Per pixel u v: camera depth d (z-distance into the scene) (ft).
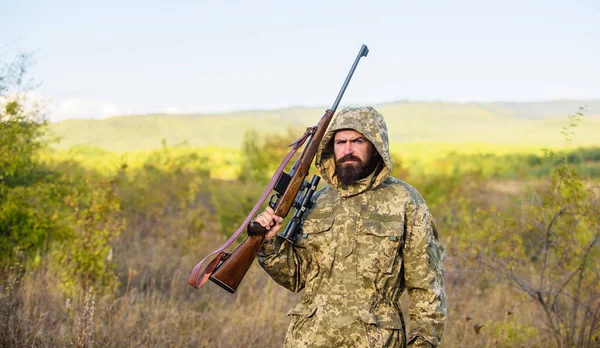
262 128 251.39
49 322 19.49
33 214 26.05
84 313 16.35
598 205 21.75
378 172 12.55
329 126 12.78
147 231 39.42
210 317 22.71
